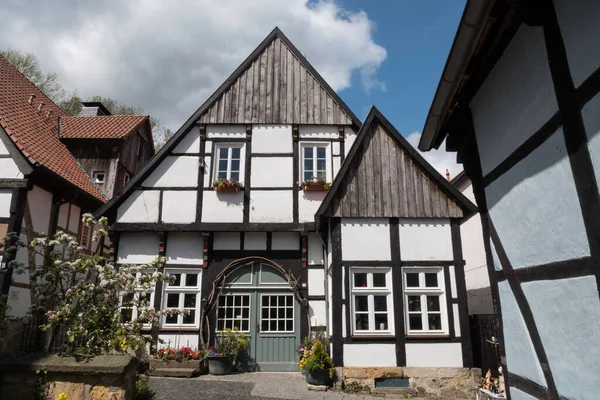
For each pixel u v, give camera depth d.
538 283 3.42
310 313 10.56
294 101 11.84
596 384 2.71
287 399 7.67
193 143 11.48
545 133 3.26
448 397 8.45
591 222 2.71
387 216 9.42
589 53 2.68
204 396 7.63
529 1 3.16
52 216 10.72
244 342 10.18
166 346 10.27
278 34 12.46
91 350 5.98
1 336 7.70
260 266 10.97
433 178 9.65
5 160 9.63
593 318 2.73
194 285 10.80
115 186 13.75
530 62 3.48
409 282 9.24
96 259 6.89
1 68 13.16
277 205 11.10
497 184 4.17
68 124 14.69
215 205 11.05
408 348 8.75
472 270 13.82
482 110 4.52
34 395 5.37
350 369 8.59
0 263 8.92
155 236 11.03
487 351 8.61
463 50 3.69
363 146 9.88
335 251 9.23
